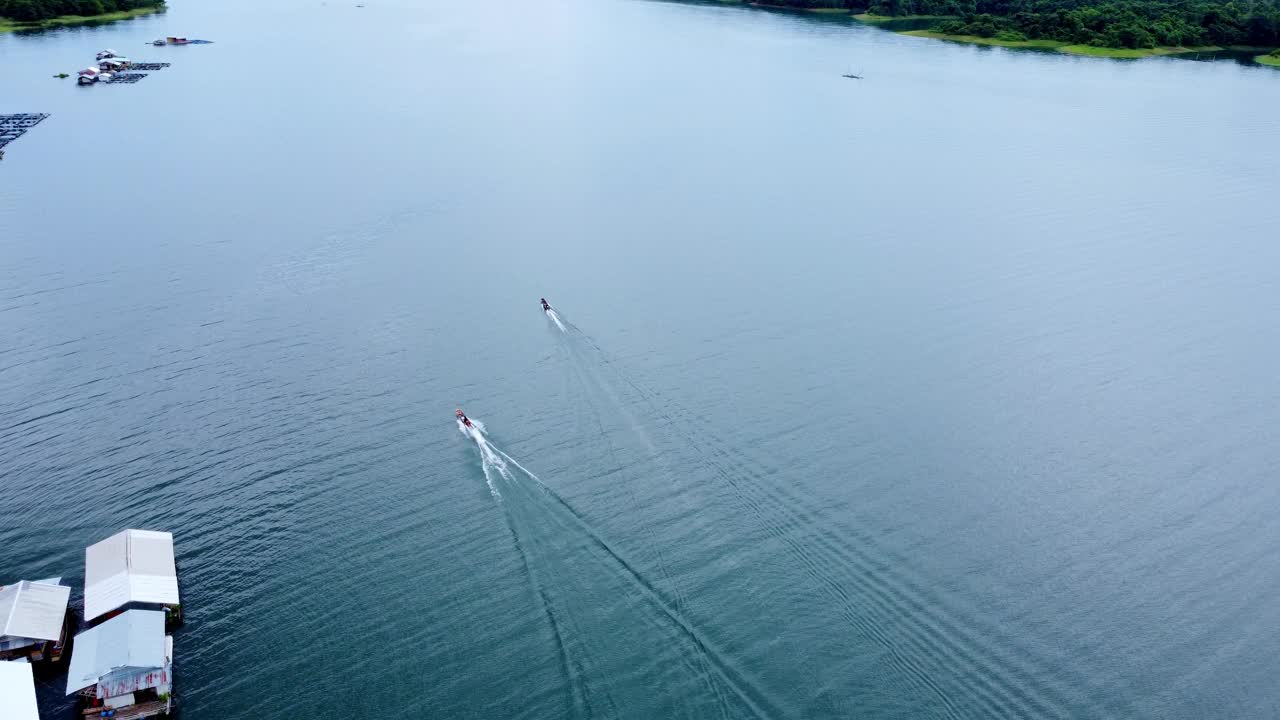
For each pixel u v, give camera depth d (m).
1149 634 60.78
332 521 71.19
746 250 123.44
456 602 63.12
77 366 94.00
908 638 59.72
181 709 55.94
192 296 109.56
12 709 53.50
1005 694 55.88
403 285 112.81
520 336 99.38
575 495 73.12
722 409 84.94
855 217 136.38
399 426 83.19
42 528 70.88
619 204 142.25
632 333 99.69
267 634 61.16
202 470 77.38
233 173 157.50
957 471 76.56
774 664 57.53
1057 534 69.69
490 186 151.00
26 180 152.88
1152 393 88.50
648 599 62.66
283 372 92.75
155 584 62.88
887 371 91.94
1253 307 106.56
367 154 169.50
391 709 55.69
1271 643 60.12
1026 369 92.69
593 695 55.78
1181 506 73.00
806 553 66.81
